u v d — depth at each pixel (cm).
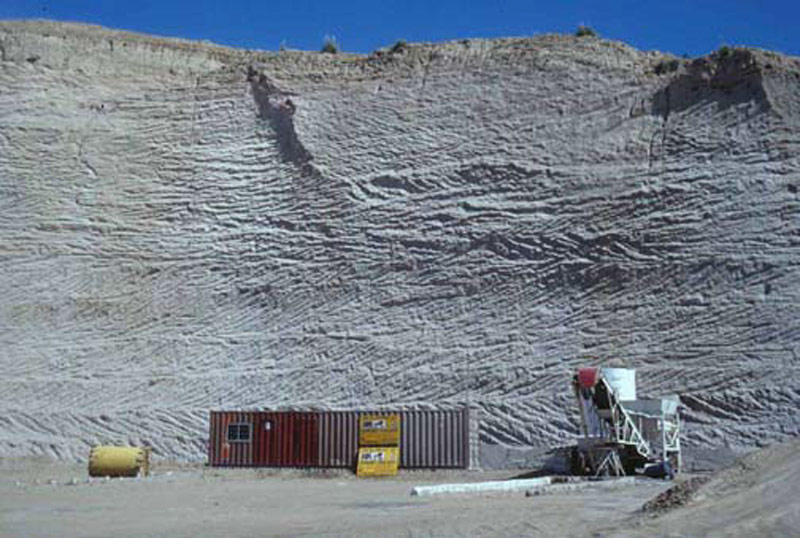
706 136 3956
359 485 2927
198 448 3750
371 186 4319
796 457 1788
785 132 3853
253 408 3812
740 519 1510
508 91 4438
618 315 3581
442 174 4238
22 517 2175
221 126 4822
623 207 3853
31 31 5453
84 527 1961
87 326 4291
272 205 4450
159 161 4784
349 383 3762
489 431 3409
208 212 4541
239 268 4297
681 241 3669
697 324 3444
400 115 4525
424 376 3669
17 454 3903
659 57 4484
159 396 3972
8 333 4322
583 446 2938
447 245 4016
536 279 3797
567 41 4616
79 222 4650
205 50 5519
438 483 2958
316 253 4209
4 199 4762
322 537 1644
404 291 3962
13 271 4531
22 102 5103
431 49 4788
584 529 1608
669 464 2825
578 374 2909
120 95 5141
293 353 3944
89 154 4881
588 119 4209
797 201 3625
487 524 1709
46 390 4103
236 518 2064
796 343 3272
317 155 4497
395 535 1625
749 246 3569
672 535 1452
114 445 3834
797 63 4153
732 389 3222
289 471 3347
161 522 2020
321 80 4800
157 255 4462
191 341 4125
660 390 3312
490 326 3734
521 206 4016
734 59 4116
